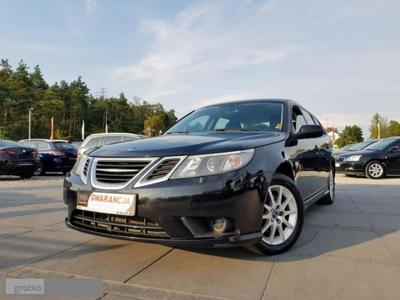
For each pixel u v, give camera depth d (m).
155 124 95.00
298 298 2.61
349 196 7.20
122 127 103.88
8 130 67.62
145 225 3.02
